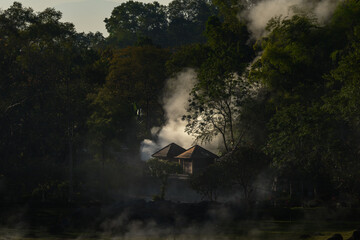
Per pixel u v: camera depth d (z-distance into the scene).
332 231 36.28
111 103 71.19
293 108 50.66
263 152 52.19
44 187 55.84
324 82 57.31
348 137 49.09
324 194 53.38
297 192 56.56
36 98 70.19
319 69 61.16
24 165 65.69
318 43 60.72
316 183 54.72
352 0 60.22
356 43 49.62
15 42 73.38
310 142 48.53
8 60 72.00
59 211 47.03
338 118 46.84
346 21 59.75
